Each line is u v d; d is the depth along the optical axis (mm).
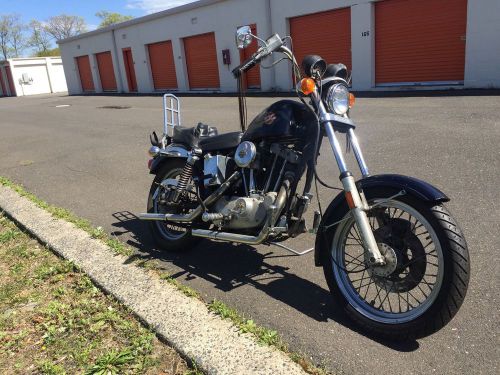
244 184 3564
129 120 14031
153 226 4387
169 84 26453
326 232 3129
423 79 15766
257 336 2893
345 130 3189
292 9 18703
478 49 14164
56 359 2859
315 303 3309
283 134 3266
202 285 3643
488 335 2822
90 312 3301
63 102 25938
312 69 3070
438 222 2658
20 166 8531
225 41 21969
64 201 6156
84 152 9359
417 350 2746
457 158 6359
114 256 4137
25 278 3912
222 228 3705
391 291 2984
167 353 2844
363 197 2910
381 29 16359
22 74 45031
